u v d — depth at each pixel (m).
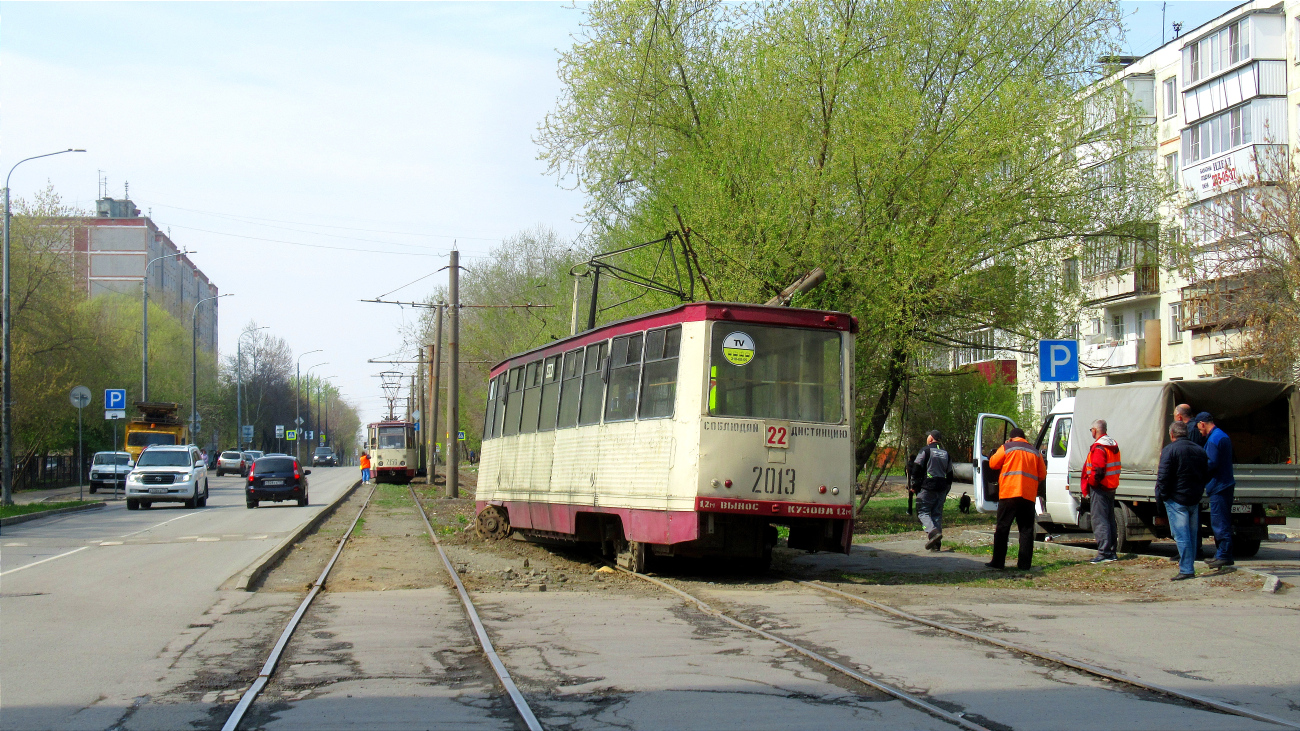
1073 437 17.53
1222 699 6.62
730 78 22.53
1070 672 7.45
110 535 22.09
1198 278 27.80
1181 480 12.73
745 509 12.94
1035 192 21.50
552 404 17.59
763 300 21.03
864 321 20.98
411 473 58.09
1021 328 22.98
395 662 8.07
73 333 44.88
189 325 87.19
